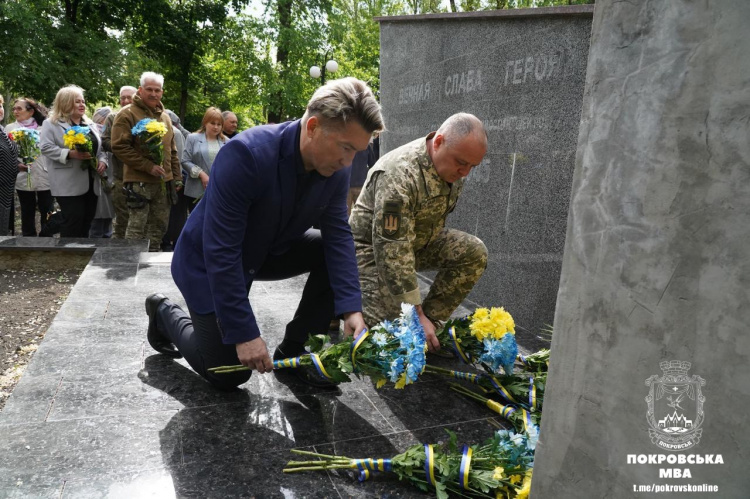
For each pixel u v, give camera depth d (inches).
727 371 33.7
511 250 155.6
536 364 105.3
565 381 44.8
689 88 34.1
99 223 237.9
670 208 35.7
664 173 35.9
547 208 140.9
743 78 31.5
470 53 175.6
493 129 163.5
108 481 67.4
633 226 38.2
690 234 34.8
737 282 32.7
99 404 85.7
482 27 167.3
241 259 80.2
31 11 573.9
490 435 84.4
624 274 39.1
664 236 36.2
